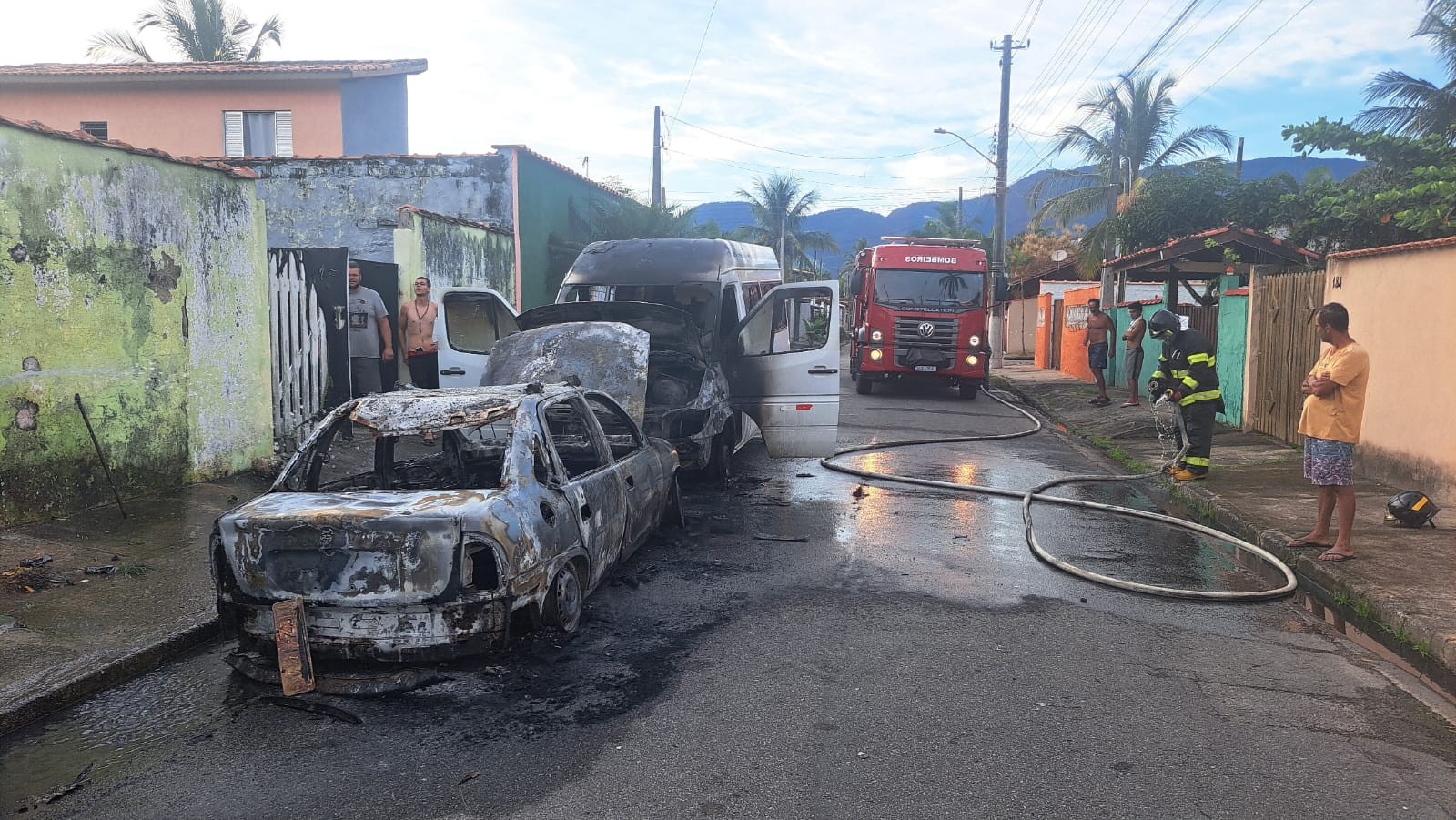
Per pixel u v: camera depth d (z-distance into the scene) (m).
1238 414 13.86
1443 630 5.15
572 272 11.34
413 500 4.57
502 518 4.48
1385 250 9.32
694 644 5.10
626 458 6.60
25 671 4.53
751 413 10.03
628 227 22.83
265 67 23.44
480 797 3.49
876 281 19.09
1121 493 9.82
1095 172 40.53
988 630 5.43
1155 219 22.05
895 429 14.72
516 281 17.95
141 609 5.43
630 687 4.50
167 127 24.19
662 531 7.78
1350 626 5.72
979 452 12.48
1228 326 14.29
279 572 4.40
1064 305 26.28
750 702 4.35
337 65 23.77
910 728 4.09
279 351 9.84
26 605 5.42
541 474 5.09
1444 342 8.41
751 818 3.34
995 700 4.41
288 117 24.14
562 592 5.04
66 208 7.11
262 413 9.38
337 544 4.32
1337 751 3.93
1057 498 9.19
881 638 5.25
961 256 19.00
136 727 4.14
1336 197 16.52
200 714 4.28
